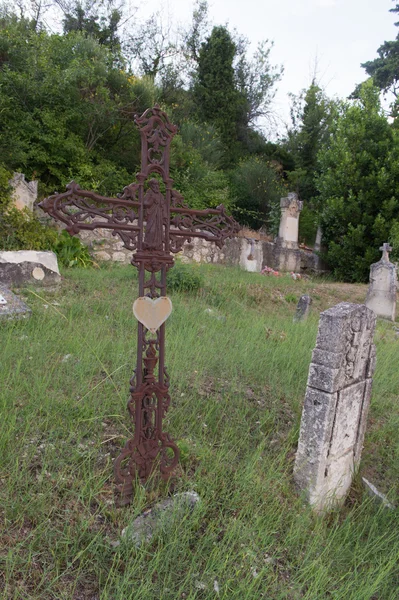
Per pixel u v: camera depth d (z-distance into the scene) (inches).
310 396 121.0
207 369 175.6
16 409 117.6
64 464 101.7
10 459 98.4
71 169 512.7
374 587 90.4
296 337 230.7
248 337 219.5
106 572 81.4
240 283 384.5
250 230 719.7
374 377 204.1
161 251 102.4
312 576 91.6
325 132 890.7
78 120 522.9
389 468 145.0
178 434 127.8
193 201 583.8
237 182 796.6
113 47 711.1
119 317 217.6
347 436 128.7
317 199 660.7
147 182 100.1
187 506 97.5
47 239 352.5
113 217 96.3
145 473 104.3
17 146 452.4
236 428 136.8
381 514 122.9
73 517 89.6
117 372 152.7
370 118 592.1
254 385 171.0
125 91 580.1
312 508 117.3
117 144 606.9
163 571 84.5
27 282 257.1
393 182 563.8
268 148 964.0
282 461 124.9
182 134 711.7
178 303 273.4
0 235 330.6
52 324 191.5
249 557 91.7
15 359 150.0
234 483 112.6
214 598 81.0
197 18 979.9
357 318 121.9
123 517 94.1
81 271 321.4
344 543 110.9
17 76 466.0
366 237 594.9
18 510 86.7
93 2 737.6
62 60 544.4
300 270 633.6
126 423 125.4
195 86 893.8
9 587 73.6
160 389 104.3
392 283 418.0
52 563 79.7
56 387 134.3
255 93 979.9
